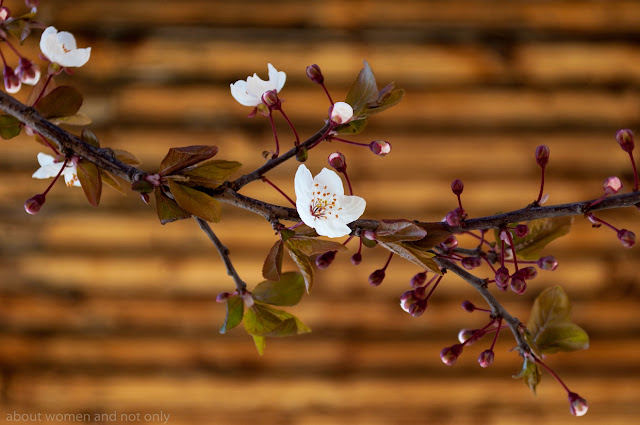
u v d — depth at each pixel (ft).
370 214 4.35
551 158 4.35
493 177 4.35
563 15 4.33
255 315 1.65
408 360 4.64
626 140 1.54
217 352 4.60
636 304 4.54
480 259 1.68
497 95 4.31
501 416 4.80
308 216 1.54
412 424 4.79
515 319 1.64
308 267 1.53
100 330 4.54
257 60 4.21
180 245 4.35
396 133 4.28
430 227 1.55
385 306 4.50
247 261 4.35
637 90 4.35
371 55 4.25
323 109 4.20
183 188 1.53
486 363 1.63
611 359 4.66
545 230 1.67
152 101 4.20
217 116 4.22
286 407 4.75
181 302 4.49
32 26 1.63
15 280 4.43
